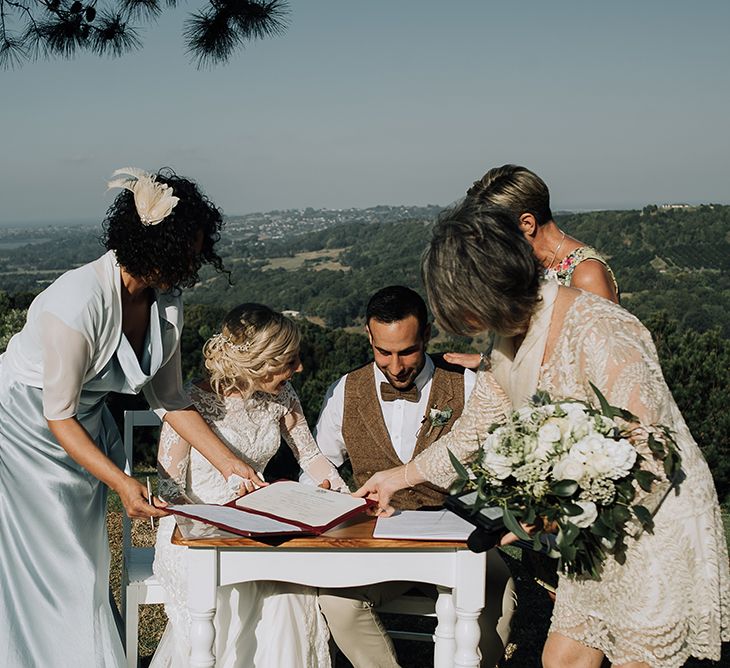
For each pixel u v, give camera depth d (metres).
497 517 2.29
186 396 3.17
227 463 3.07
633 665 2.33
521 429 2.22
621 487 2.15
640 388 2.23
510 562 4.75
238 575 2.52
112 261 2.82
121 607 3.45
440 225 2.31
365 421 3.60
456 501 2.38
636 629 2.31
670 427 2.30
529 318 2.35
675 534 2.29
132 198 2.66
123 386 2.92
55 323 2.71
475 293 2.22
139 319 2.99
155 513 2.68
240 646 2.90
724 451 7.19
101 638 2.91
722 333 8.14
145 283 2.88
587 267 3.36
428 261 2.29
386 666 3.00
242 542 2.46
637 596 2.30
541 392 2.37
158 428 7.29
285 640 2.87
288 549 2.51
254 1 7.42
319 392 7.87
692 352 7.63
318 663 2.96
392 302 3.29
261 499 2.72
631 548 2.31
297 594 2.95
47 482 2.88
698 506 2.31
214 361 3.16
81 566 2.91
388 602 3.12
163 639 3.07
